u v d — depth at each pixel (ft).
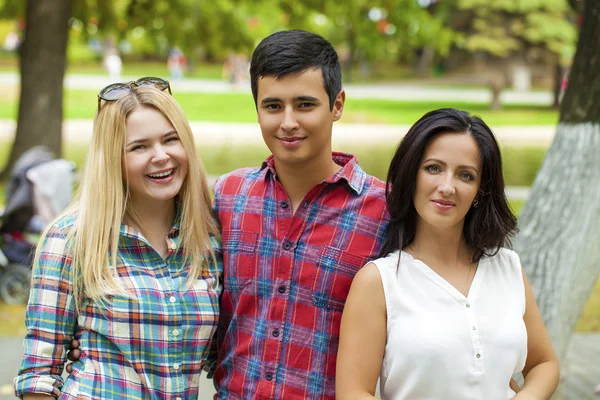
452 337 7.48
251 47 42.01
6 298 22.89
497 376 7.57
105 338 7.95
